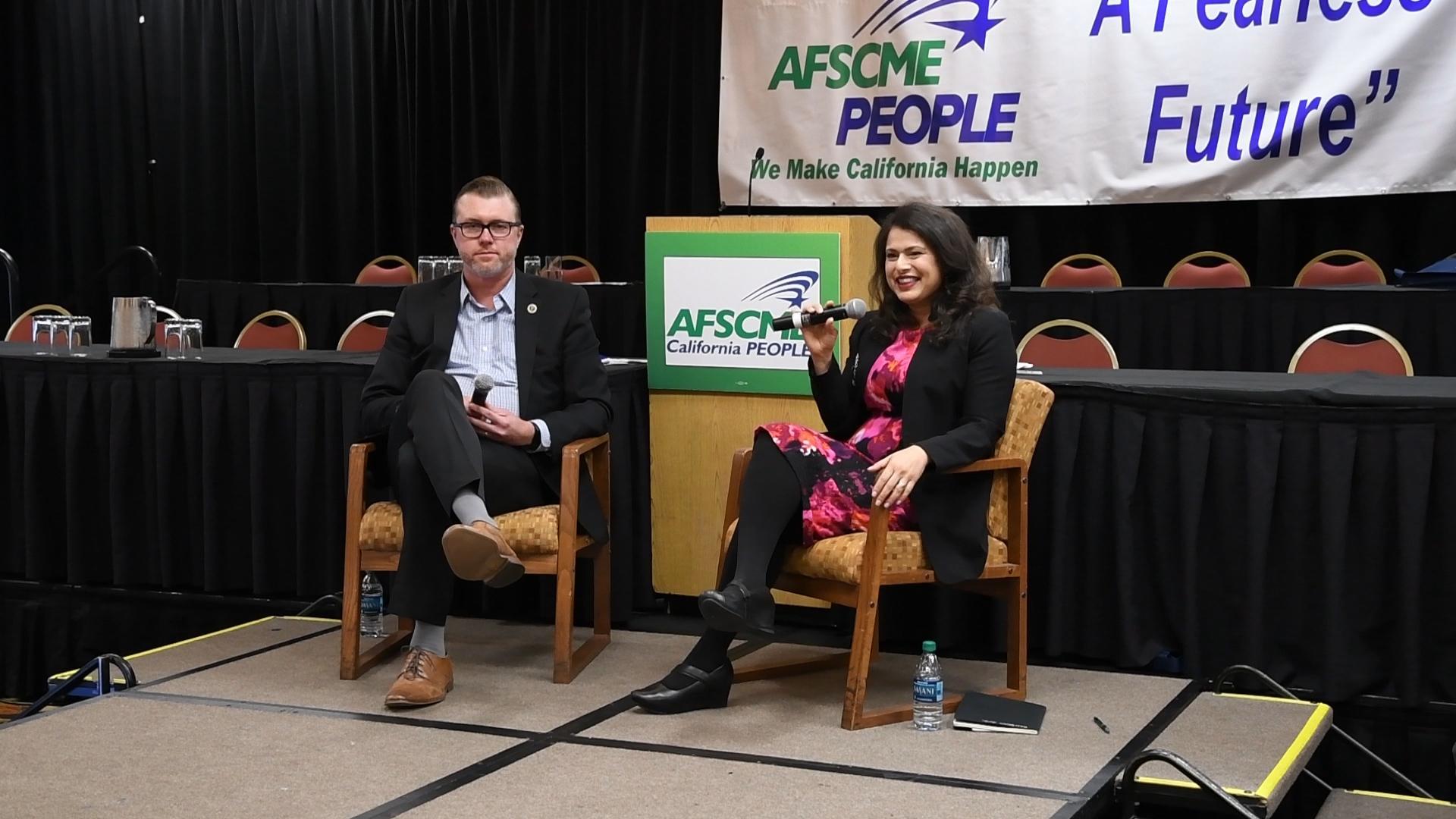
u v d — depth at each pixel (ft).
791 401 11.46
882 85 19.48
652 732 8.73
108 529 13.06
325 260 26.23
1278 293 15.64
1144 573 10.34
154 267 21.88
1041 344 13.38
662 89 23.16
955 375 9.23
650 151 23.31
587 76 23.48
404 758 8.23
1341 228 18.84
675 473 11.93
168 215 27.20
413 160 25.26
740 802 7.42
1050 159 18.70
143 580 12.96
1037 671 10.39
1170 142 18.02
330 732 8.75
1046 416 9.82
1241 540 9.86
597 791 7.61
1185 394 10.00
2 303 24.27
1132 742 8.50
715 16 22.34
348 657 10.00
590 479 10.59
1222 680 9.65
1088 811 7.43
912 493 9.05
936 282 9.45
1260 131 17.52
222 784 7.76
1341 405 9.49
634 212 23.40
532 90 24.20
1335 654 9.54
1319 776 9.78
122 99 27.17
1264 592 9.79
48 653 13.24
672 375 11.76
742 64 20.25
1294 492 9.69
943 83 19.13
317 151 25.90
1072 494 10.56
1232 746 8.39
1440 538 9.28
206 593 12.73
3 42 27.02
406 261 24.89
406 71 25.20
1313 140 17.28
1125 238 20.08
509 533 9.80
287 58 26.02
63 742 8.55
